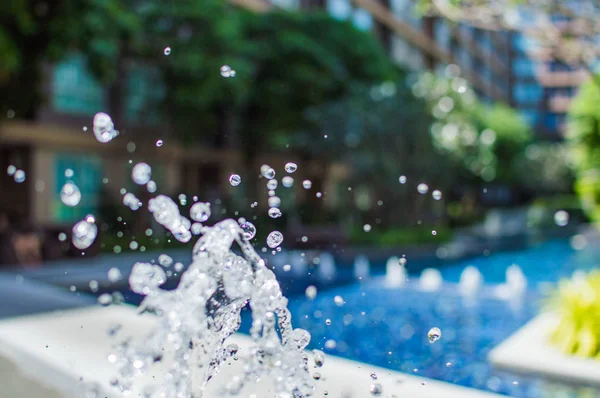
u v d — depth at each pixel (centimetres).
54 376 243
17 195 1098
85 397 213
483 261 1183
